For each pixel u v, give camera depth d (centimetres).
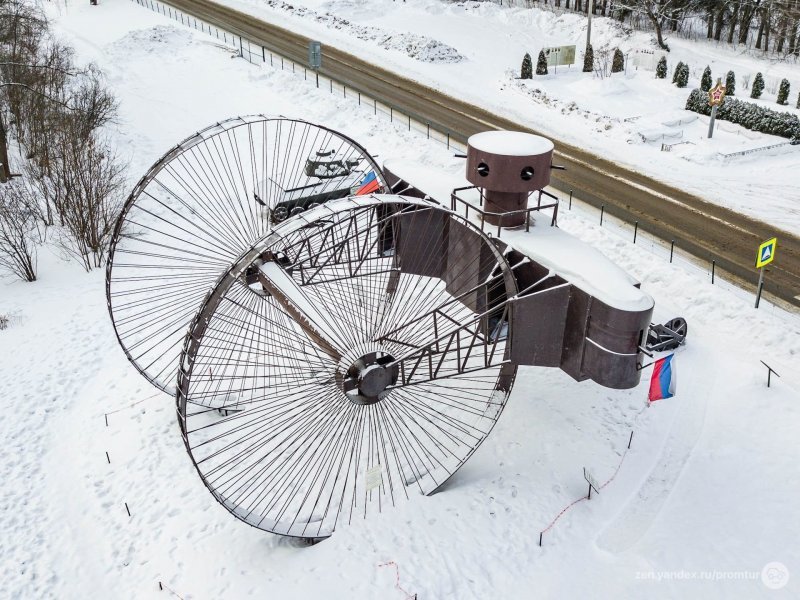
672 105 4541
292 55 5372
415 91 4738
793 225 3031
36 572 1636
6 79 3894
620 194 3350
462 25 6291
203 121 4300
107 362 2370
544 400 2091
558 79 5134
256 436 1989
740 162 3709
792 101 4662
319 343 1623
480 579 1554
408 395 2072
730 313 2408
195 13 6575
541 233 1830
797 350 2222
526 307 1648
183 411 1459
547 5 7200
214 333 2311
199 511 1772
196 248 3017
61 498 1839
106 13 6650
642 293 1565
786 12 5594
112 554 1678
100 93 4288
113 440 2019
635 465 1861
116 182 3362
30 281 2877
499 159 1725
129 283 2817
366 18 6531
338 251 2358
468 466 1875
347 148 3859
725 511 1722
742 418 1997
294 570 1592
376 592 1526
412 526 1688
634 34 6019
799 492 1758
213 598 1541
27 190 3394
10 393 2208
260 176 3584
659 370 1755
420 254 2069
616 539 1652
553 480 1811
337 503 1761
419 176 2139
